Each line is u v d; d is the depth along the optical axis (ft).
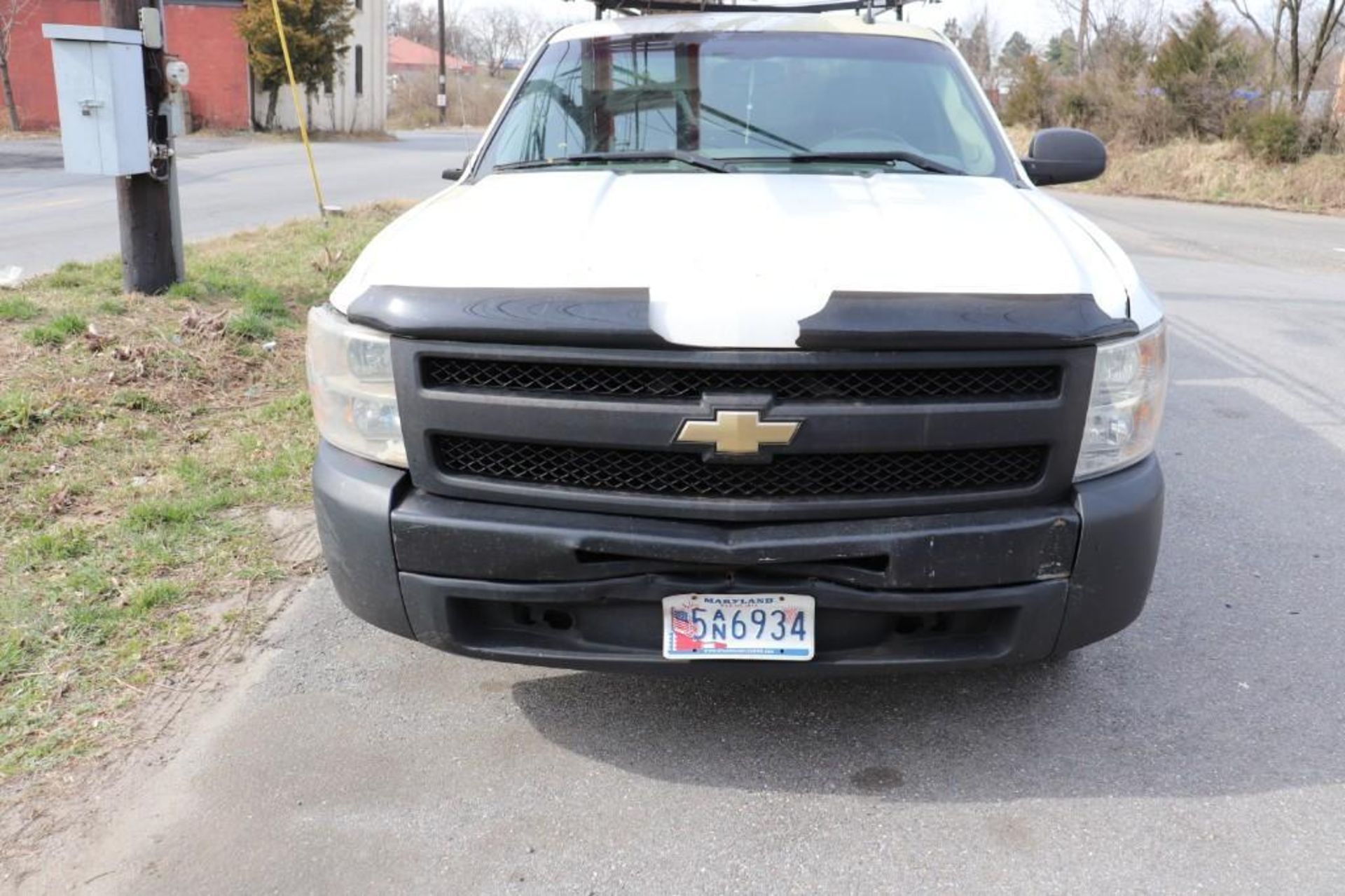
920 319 8.42
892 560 8.74
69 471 16.22
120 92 23.43
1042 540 8.87
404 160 87.92
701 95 13.42
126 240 25.40
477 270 9.16
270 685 11.32
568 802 9.52
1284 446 19.03
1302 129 68.85
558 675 11.61
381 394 9.24
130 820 9.25
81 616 12.30
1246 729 10.52
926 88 13.58
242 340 22.63
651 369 8.59
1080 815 9.28
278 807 9.44
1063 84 92.94
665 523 8.87
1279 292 33.78
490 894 8.45
